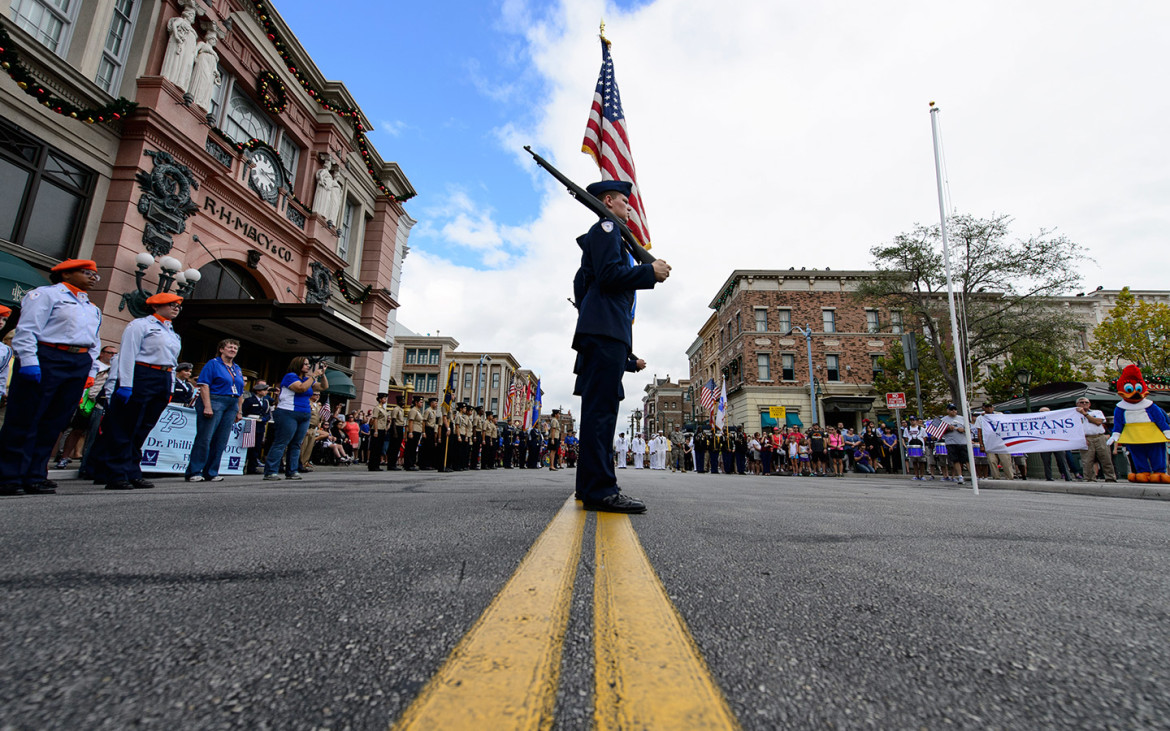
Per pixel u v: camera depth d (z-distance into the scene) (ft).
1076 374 83.15
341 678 2.40
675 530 7.12
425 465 43.86
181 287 34.91
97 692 2.18
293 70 48.47
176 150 35.37
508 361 226.17
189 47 36.45
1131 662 2.84
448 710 2.13
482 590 3.87
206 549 5.11
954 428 39.09
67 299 12.66
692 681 2.45
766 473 66.59
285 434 21.79
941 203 24.49
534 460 71.10
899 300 77.87
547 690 2.33
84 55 31.81
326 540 5.77
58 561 4.38
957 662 2.81
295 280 48.60
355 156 58.70
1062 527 8.80
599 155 21.94
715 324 127.13
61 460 24.02
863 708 2.27
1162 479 28.22
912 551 6.12
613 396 9.19
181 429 21.06
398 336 228.43
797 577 4.62
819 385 98.68
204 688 2.27
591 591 3.92
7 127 28.25
